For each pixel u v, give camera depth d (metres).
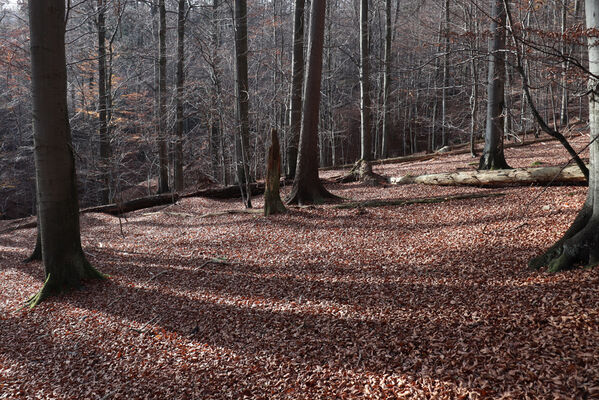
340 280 6.99
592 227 5.58
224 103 15.13
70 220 7.90
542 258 6.04
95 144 23.92
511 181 11.82
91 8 18.06
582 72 4.97
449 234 8.54
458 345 4.48
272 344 5.24
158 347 5.61
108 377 5.09
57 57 7.39
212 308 6.52
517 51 5.15
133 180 28.94
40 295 7.61
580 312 4.52
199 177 20.92
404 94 31.00
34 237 13.52
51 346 5.99
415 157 22.08
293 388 4.34
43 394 4.89
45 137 7.50
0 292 8.33
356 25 26.97
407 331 5.00
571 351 3.95
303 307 6.11
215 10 19.09
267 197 12.25
